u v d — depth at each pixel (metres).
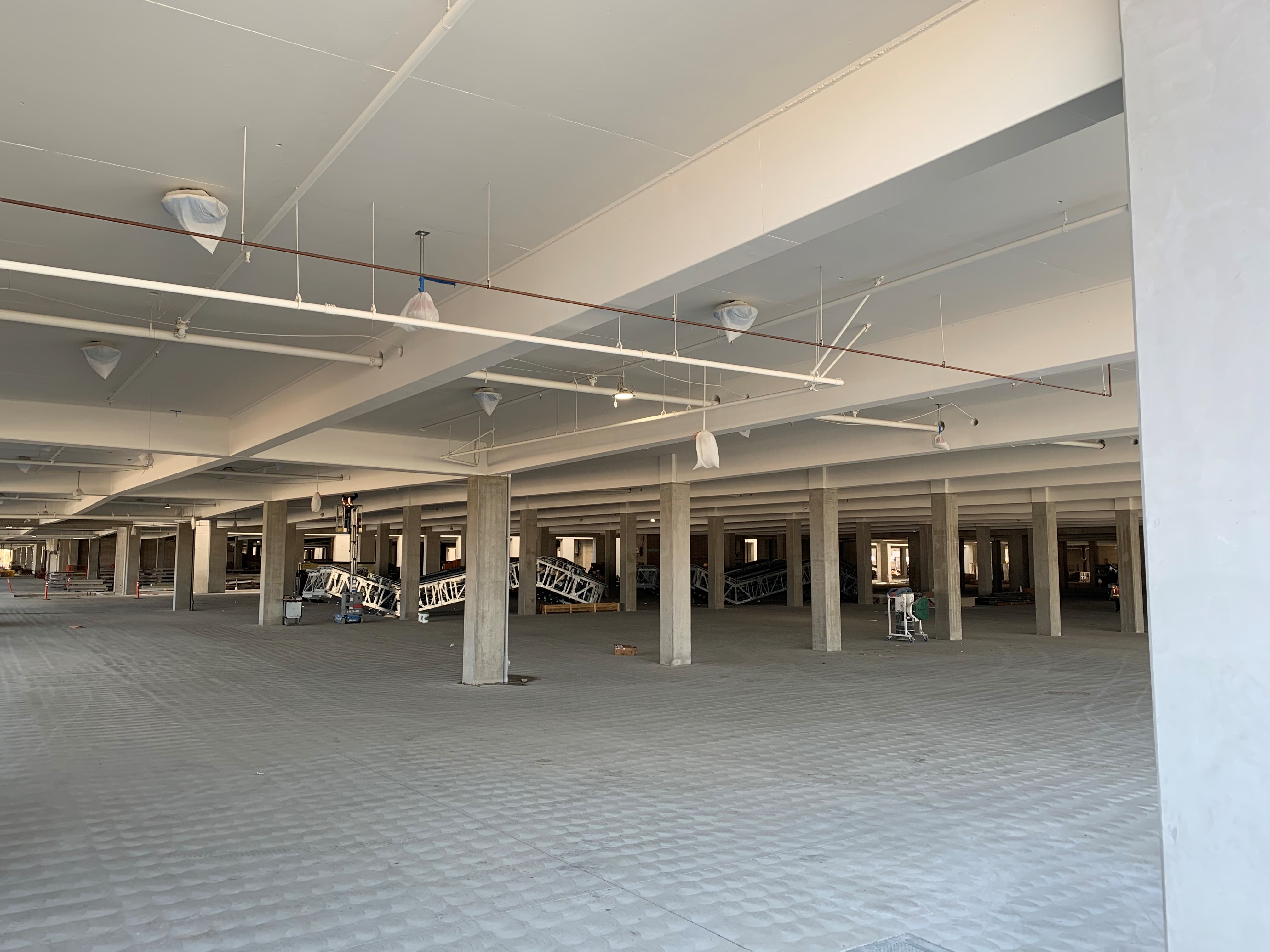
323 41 4.91
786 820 7.71
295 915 5.57
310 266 8.52
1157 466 3.45
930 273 8.70
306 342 11.21
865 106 5.29
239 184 6.69
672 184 6.67
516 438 18.09
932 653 22.05
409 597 31.77
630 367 12.88
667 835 7.28
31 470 25.28
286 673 17.95
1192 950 3.27
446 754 10.38
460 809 8.05
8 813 7.90
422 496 31.53
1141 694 15.22
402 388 10.72
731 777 9.30
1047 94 4.45
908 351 11.55
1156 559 3.44
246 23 4.74
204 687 15.97
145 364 12.44
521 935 5.27
